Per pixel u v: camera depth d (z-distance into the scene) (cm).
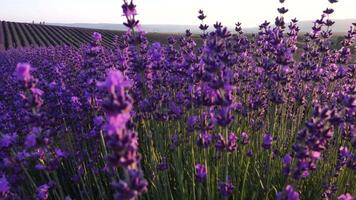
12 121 50
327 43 62
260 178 37
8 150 38
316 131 25
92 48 52
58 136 45
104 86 18
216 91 29
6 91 71
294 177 26
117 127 18
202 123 32
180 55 54
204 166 30
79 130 49
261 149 42
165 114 41
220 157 35
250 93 56
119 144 18
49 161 31
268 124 46
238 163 38
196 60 47
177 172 36
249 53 65
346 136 37
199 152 38
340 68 55
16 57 137
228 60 31
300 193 35
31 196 37
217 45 32
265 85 49
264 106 50
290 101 55
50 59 117
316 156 26
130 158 18
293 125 49
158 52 45
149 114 44
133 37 37
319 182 36
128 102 18
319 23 60
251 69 63
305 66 52
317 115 25
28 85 27
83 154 44
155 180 34
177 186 36
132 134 18
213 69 31
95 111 45
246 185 36
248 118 48
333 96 52
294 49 54
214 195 33
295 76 59
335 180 36
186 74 47
